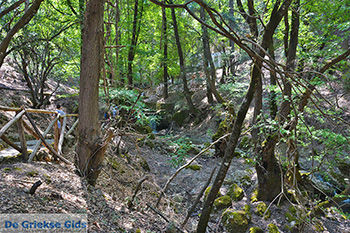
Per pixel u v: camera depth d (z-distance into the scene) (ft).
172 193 26.48
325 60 22.54
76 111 39.63
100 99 22.50
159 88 79.46
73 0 36.19
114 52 30.35
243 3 33.68
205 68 48.60
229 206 23.39
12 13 29.58
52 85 47.26
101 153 16.22
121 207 16.21
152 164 31.96
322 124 24.26
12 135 21.94
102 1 14.07
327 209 23.03
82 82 15.20
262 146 22.59
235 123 15.26
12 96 33.71
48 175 14.34
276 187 23.36
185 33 57.57
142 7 40.16
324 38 24.31
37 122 30.63
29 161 15.38
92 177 16.31
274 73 8.69
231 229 20.47
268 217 21.79
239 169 31.94
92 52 14.66
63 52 37.93
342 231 20.08
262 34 14.97
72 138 23.81
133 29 36.68
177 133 53.72
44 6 34.27
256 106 22.61
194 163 33.24
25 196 11.21
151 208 17.56
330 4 23.54
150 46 47.96
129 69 33.04
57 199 12.40
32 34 32.73
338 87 31.30
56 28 34.14
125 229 13.44
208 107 57.11
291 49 21.61
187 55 63.62
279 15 13.23
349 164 25.90
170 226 16.05
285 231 20.26
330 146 18.95
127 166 25.98
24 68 33.09
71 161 19.02
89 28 14.42
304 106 19.10
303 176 24.95
